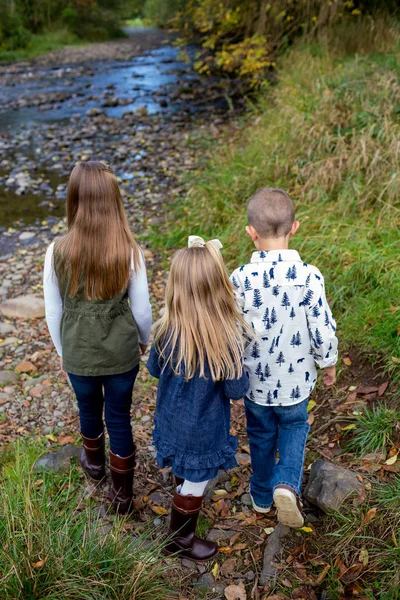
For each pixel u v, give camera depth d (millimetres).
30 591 1919
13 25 20438
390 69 6941
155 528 2490
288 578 2156
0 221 6570
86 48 21359
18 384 3738
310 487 2500
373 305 3510
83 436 2615
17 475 2576
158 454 2172
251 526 2479
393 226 4227
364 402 2986
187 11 13836
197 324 1968
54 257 2186
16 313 4629
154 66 16766
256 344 2143
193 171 7332
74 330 2248
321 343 2109
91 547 2090
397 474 2416
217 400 2072
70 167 8227
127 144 9055
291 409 2236
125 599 2000
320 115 6035
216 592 2180
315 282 2078
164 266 5207
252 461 2414
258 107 9969
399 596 1898
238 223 5004
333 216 4648
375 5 10562
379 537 2168
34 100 12531
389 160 4957
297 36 11602
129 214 6402
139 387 3600
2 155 8836
